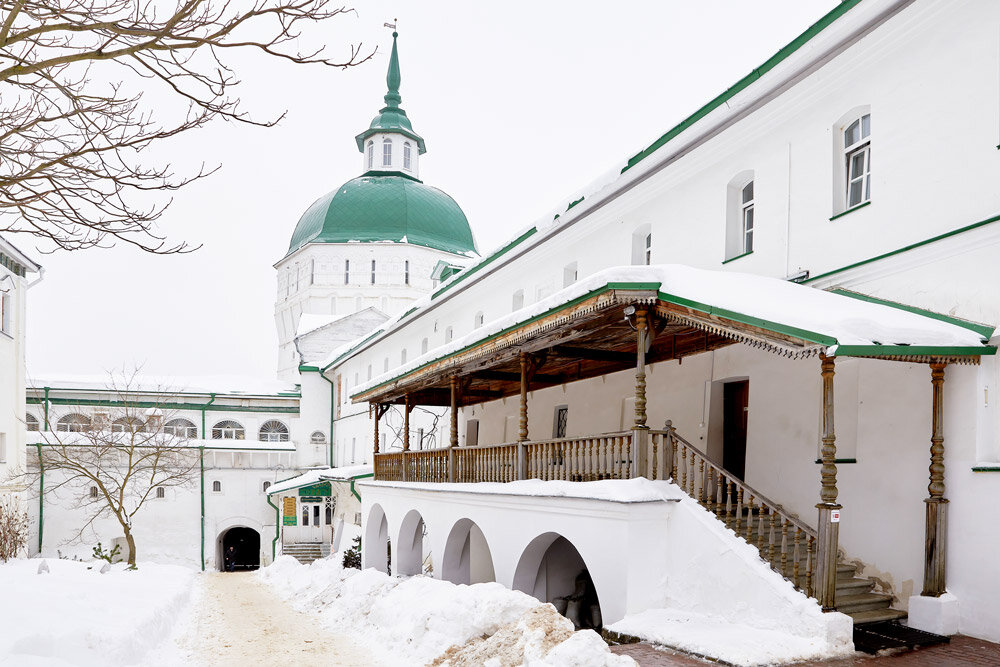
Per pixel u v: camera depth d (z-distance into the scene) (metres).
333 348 39.78
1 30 4.63
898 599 8.47
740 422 11.75
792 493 10.20
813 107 10.25
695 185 12.62
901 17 8.76
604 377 15.14
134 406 35.97
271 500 32.97
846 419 9.38
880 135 9.16
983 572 7.46
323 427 38.44
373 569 16.56
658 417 13.30
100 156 5.34
